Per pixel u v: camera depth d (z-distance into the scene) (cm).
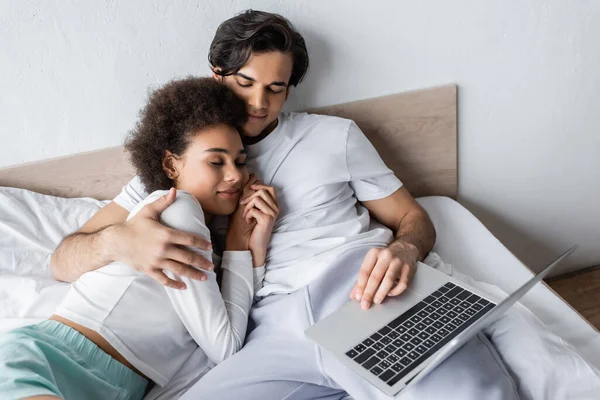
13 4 128
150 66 140
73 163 144
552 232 186
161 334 112
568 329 122
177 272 106
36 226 137
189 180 120
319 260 124
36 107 138
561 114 170
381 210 142
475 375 98
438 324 104
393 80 156
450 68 158
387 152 162
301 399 113
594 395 102
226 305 119
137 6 134
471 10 153
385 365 97
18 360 93
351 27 148
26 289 122
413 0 148
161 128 119
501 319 113
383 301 111
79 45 134
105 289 108
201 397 109
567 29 159
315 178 132
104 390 104
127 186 131
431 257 135
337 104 155
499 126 168
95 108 141
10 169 141
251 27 123
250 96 127
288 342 113
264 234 124
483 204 178
